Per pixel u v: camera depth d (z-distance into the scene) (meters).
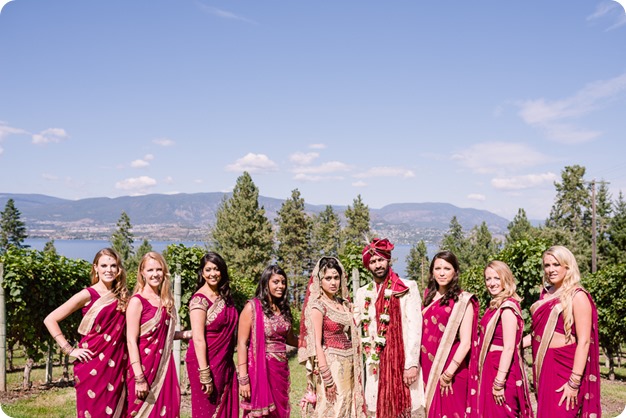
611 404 9.45
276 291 5.11
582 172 42.91
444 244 62.81
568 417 4.64
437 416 5.07
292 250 55.44
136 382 4.74
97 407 4.72
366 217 55.41
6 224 76.00
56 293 10.80
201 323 4.91
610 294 14.27
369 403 5.22
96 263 4.94
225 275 5.15
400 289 5.25
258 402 4.95
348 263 11.84
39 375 12.84
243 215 46.44
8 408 7.82
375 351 5.20
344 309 5.13
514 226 52.00
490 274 5.18
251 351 5.05
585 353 4.61
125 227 71.62
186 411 8.11
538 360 4.89
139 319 4.86
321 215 68.00
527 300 11.52
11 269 9.85
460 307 5.14
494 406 4.95
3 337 9.23
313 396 5.05
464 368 5.13
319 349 4.93
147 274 4.96
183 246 11.45
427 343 5.23
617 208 41.03
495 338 5.06
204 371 4.86
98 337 4.79
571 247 38.75
